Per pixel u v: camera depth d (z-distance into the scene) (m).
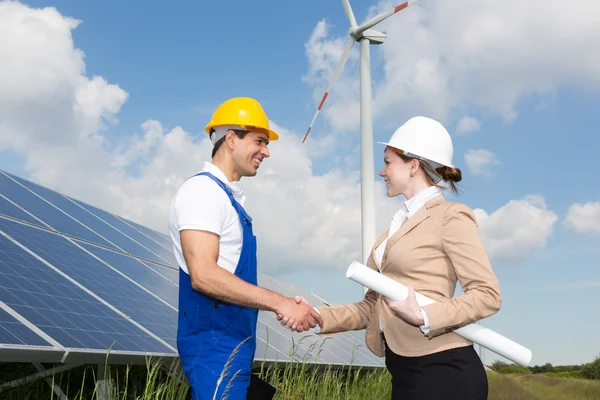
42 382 5.67
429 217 3.17
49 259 6.02
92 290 5.87
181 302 3.30
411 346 3.12
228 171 3.53
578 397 19.08
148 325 5.80
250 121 3.50
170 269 9.42
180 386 5.27
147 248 10.21
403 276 3.21
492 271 3.03
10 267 5.08
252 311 3.34
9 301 4.33
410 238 3.19
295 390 6.38
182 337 3.25
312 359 7.66
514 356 3.11
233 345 3.21
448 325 2.96
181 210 3.17
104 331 4.91
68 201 9.98
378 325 3.39
